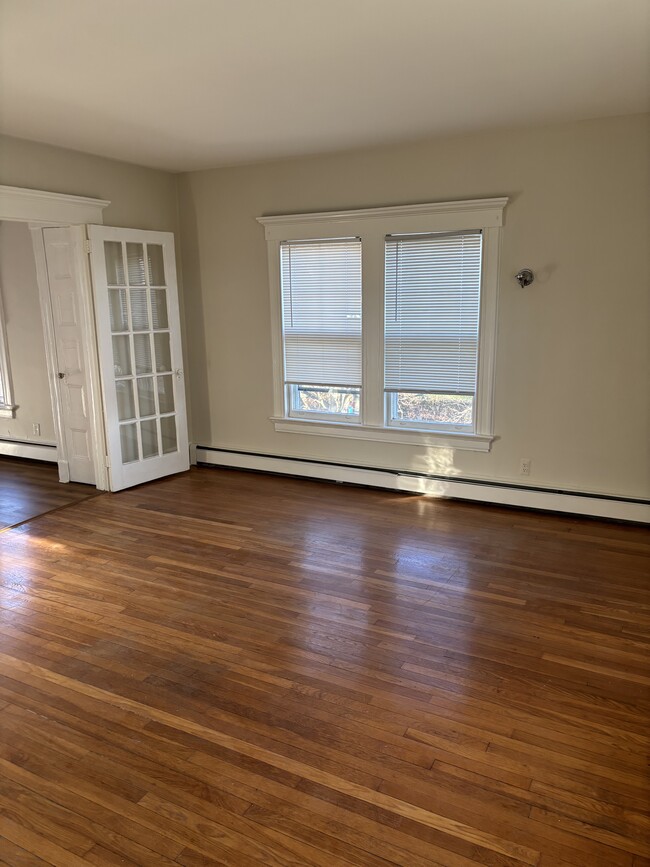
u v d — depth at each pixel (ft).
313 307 16.70
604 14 7.88
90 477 17.63
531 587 11.23
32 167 14.12
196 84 10.30
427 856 5.97
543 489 14.75
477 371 14.93
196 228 18.02
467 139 14.02
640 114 12.42
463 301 14.76
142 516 15.16
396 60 9.36
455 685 8.52
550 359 14.17
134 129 13.07
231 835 6.23
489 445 15.16
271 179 16.57
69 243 15.76
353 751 7.33
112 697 8.38
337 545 13.23
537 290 13.99
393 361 15.93
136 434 17.34
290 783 6.86
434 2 7.47
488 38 8.61
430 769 7.04
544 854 5.98
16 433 20.58
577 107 11.94
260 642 9.64
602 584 11.31
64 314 16.55
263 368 17.94
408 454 16.31
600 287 13.43
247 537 13.75
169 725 7.82
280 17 7.83
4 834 6.29
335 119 12.52
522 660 9.07
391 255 15.33
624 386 13.61
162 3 7.38
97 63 9.33
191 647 9.53
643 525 13.88
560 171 13.30
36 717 8.00
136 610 10.68
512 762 7.13
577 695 8.29
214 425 19.22
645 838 6.14
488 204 13.91
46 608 10.77
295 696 8.34
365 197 15.46
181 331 18.78
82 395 17.01
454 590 11.18
